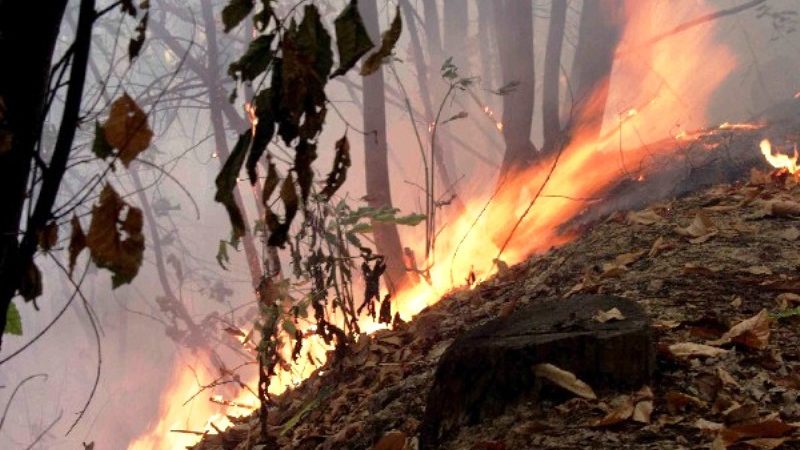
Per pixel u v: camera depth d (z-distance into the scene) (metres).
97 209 1.76
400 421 3.70
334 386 4.79
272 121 1.86
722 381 3.00
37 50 1.82
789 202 4.91
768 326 3.31
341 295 5.14
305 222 4.98
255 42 1.87
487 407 3.12
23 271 1.82
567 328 3.17
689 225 4.98
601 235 5.32
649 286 4.09
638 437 2.78
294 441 4.26
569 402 3.02
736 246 4.48
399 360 4.64
